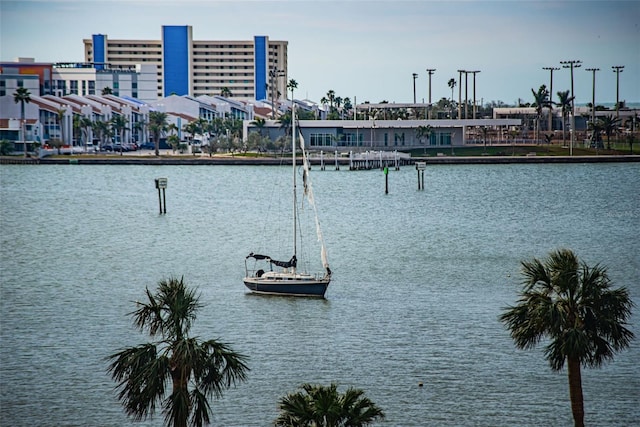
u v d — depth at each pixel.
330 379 94.94
